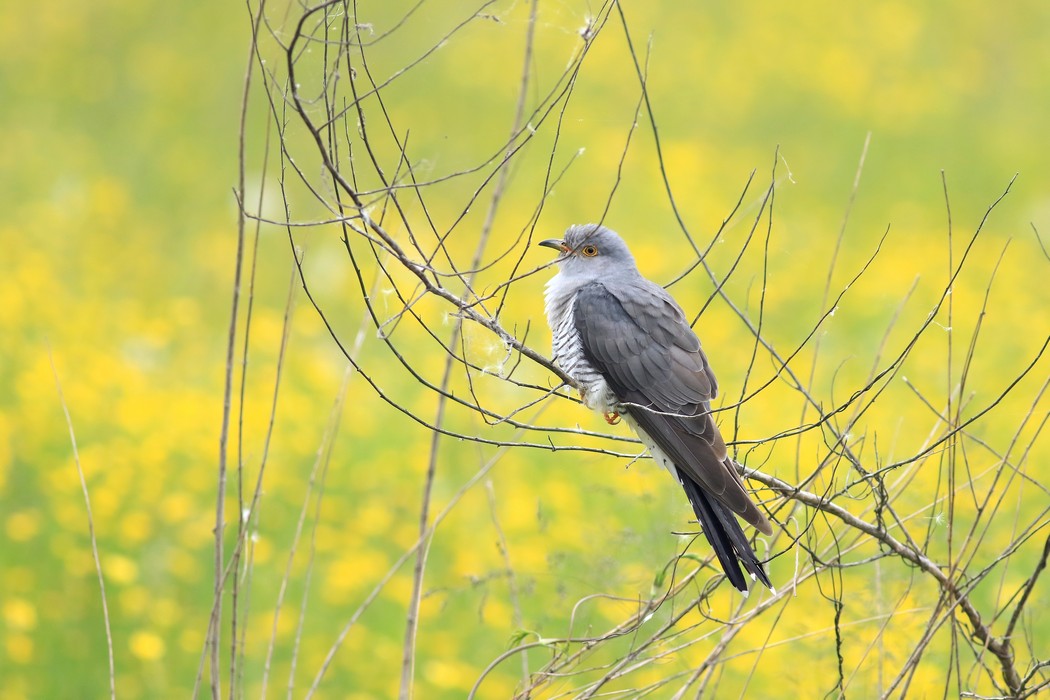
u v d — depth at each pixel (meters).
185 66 26.00
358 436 13.86
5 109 23.88
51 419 13.09
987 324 17.67
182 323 16.48
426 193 21.84
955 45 30.42
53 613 10.21
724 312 18.08
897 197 24.02
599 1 16.02
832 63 28.44
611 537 9.24
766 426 13.38
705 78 27.36
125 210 20.39
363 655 10.31
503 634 10.29
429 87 25.48
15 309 15.38
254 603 10.62
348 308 17.67
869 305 18.25
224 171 22.20
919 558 7.00
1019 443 13.24
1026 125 27.45
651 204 21.83
